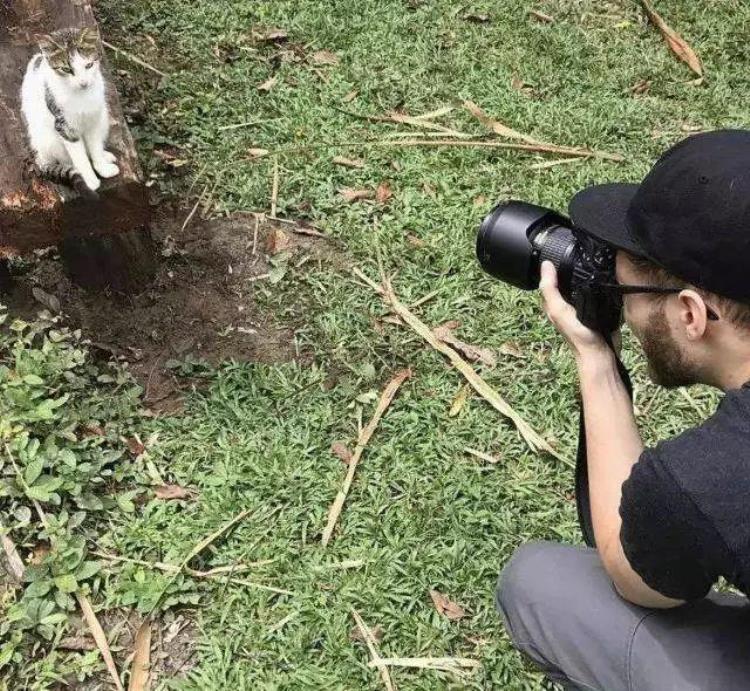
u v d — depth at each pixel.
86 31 2.35
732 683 1.46
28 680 2.06
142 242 2.90
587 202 1.57
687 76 4.05
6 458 2.35
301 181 3.41
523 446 2.65
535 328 2.97
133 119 3.56
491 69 3.96
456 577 2.32
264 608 2.24
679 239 1.29
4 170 2.54
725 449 1.21
